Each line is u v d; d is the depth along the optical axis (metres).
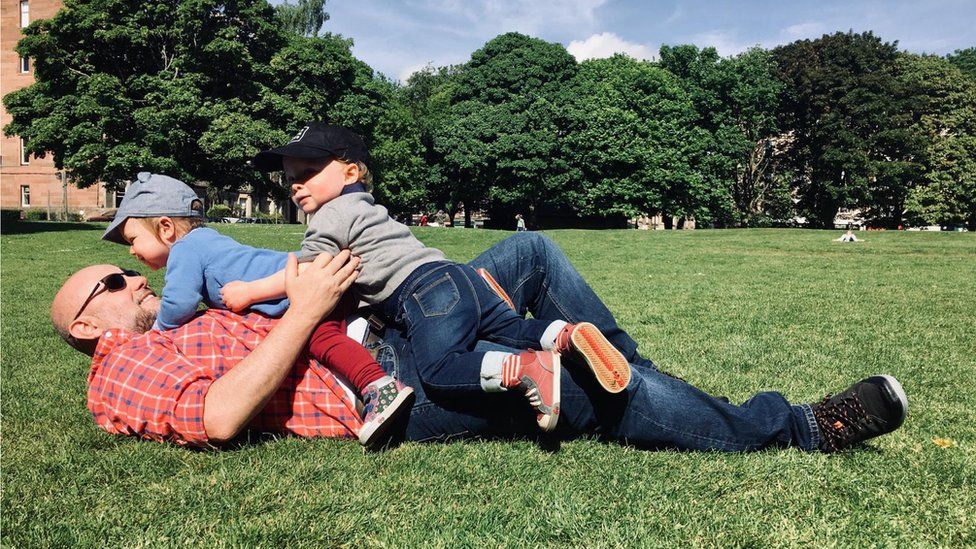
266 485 2.44
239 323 2.85
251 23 36.41
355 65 41.31
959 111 48.72
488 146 44.25
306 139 3.06
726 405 2.74
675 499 2.33
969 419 3.32
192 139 35.34
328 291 2.66
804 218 53.31
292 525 2.16
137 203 3.04
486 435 2.89
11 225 25.66
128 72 35.38
